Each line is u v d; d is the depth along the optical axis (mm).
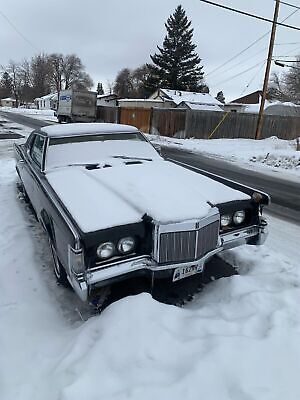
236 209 3494
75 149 4582
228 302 3113
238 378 2139
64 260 2990
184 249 2961
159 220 2846
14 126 24469
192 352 2359
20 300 3256
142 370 2209
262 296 3115
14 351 2543
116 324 2557
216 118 22141
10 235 4711
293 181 9758
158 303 2859
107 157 4590
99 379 2143
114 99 58406
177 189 3492
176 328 2637
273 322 2709
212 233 3180
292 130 24375
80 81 101062
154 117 23906
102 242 2748
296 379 2162
